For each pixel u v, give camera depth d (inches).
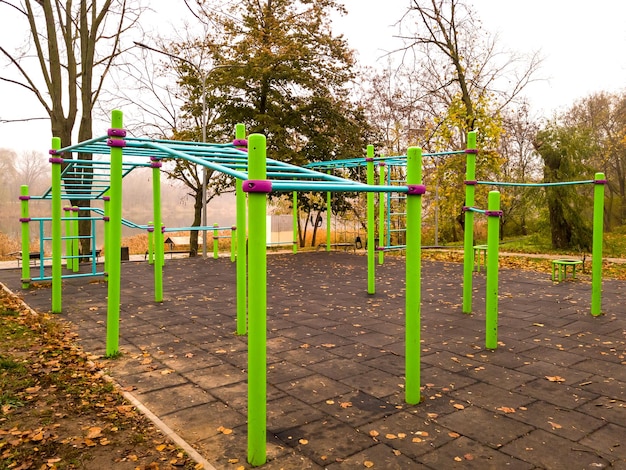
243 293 214.5
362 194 761.0
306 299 299.7
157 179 289.0
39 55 491.5
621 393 143.8
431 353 186.1
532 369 166.7
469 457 105.6
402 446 111.2
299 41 668.1
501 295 308.3
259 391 103.4
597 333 214.5
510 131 826.2
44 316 246.4
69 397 140.1
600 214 245.3
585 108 1007.6
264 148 104.7
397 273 416.8
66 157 497.0
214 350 190.7
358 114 758.5
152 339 206.8
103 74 546.0
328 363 174.4
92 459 105.4
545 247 629.0
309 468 102.0
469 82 682.2
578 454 106.7
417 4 662.5
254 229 104.8
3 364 165.5
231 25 617.6
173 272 429.1
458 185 613.6
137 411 131.4
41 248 335.9
